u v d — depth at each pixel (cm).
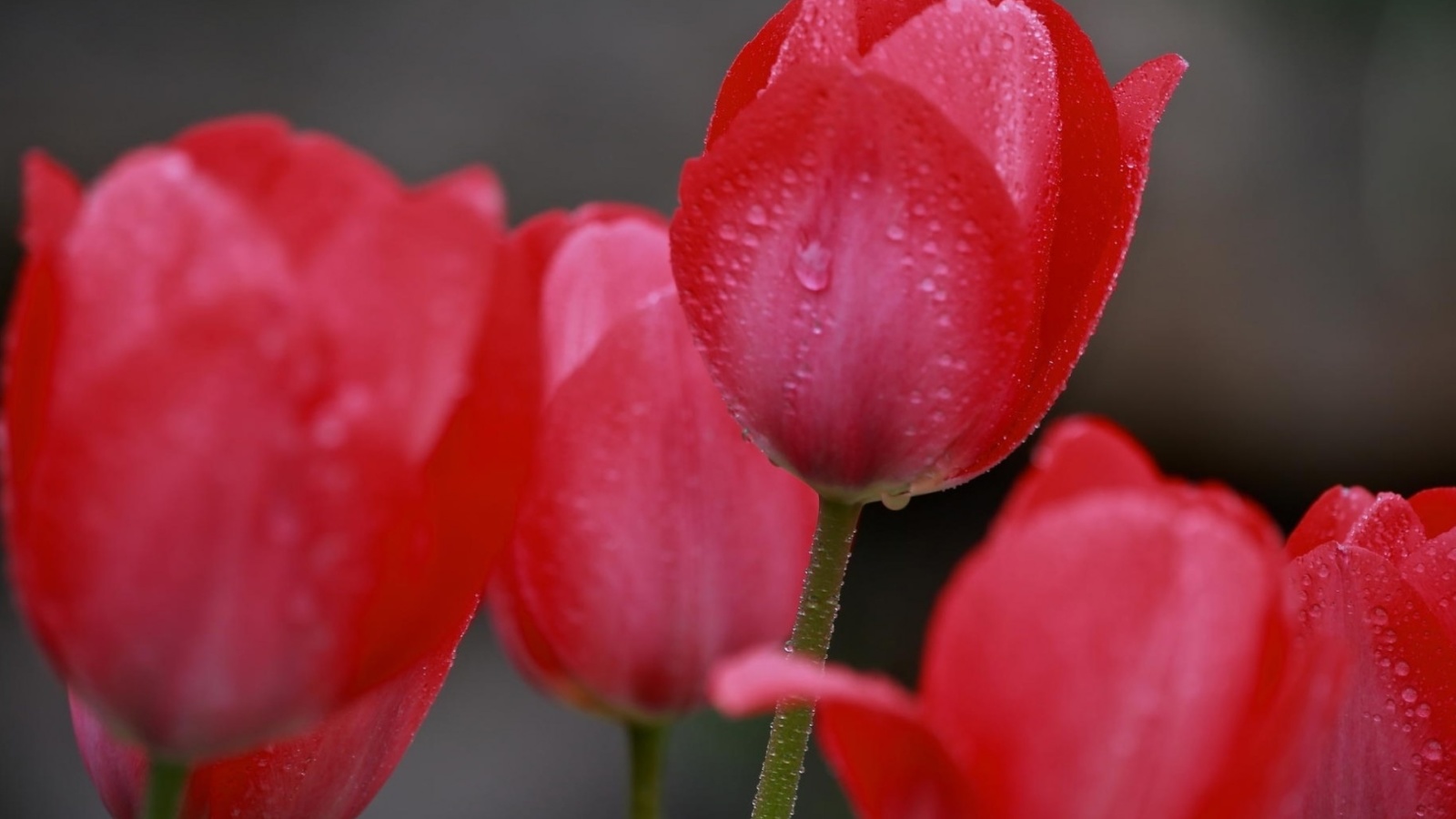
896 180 54
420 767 213
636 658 55
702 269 55
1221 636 48
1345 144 272
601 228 57
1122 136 56
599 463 55
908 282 54
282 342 48
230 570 49
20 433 49
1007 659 48
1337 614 55
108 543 49
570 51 261
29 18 260
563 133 256
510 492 50
